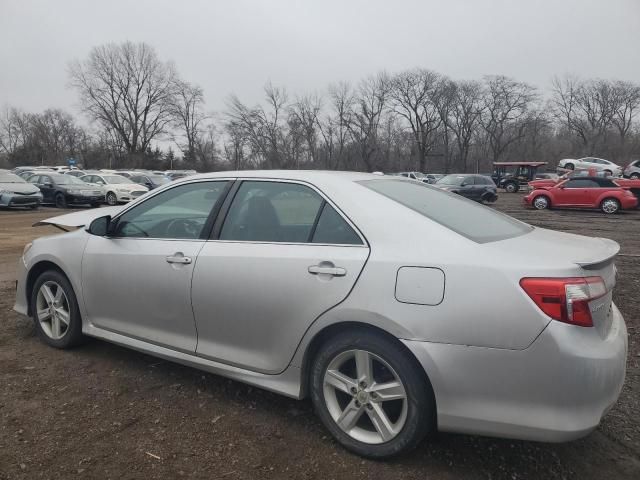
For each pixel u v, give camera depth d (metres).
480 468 2.63
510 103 78.69
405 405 2.54
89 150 78.44
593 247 2.72
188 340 3.30
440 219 2.77
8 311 5.15
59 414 3.09
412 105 79.31
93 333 3.84
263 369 2.98
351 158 77.94
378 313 2.52
